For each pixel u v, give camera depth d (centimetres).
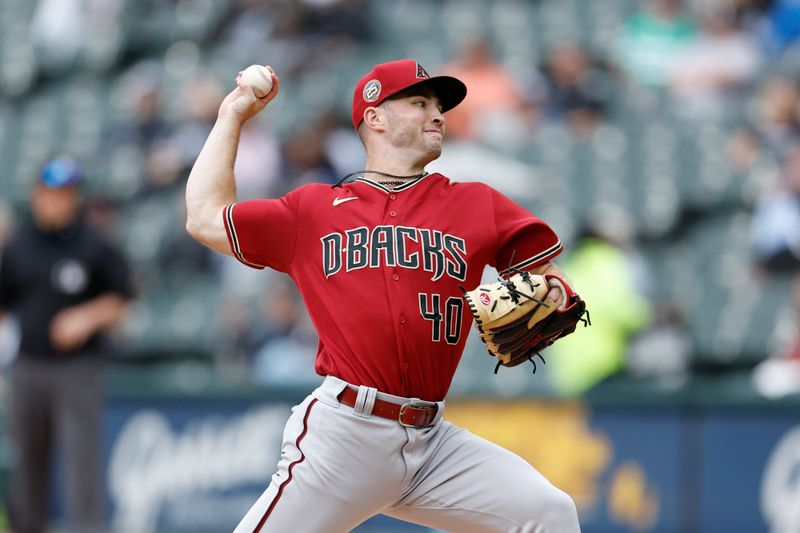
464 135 3944
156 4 5072
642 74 4375
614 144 4059
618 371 3061
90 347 2581
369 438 1295
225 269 3831
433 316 1303
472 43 4234
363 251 1313
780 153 3972
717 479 2719
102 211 3850
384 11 4878
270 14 4794
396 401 1293
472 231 1341
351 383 1304
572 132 4103
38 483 2602
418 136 1372
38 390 2555
